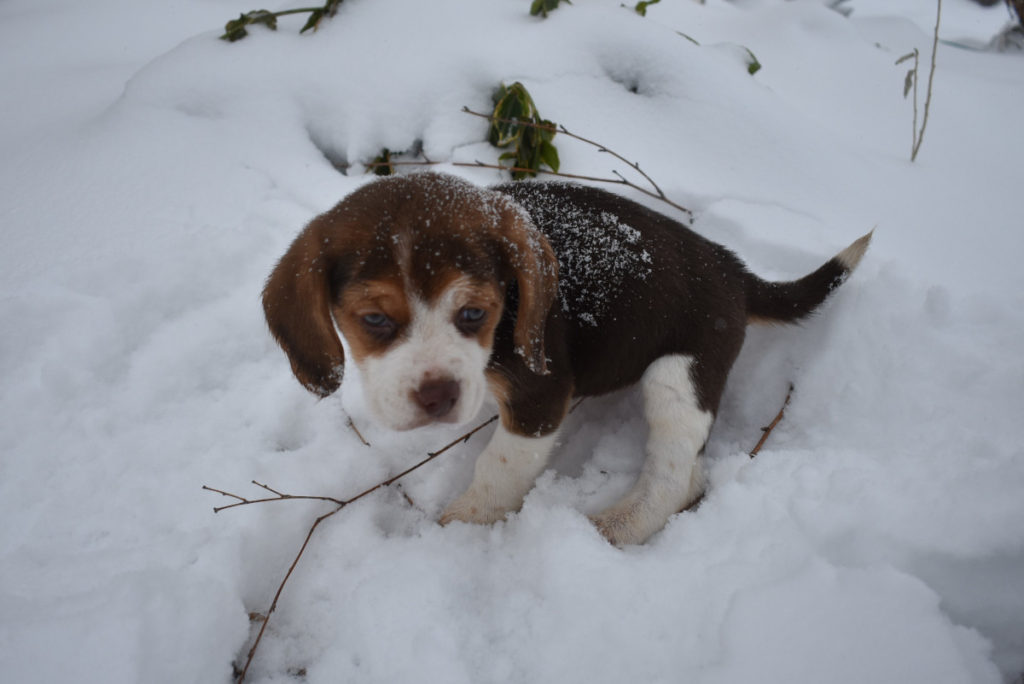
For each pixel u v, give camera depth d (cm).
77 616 46
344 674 48
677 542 52
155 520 53
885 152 84
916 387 57
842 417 58
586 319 55
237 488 55
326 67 81
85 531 52
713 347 56
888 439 55
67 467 55
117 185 73
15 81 96
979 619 47
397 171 77
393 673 47
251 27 86
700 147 77
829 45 108
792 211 73
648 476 56
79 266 65
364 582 51
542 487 57
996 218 74
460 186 50
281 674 49
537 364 50
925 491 50
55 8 121
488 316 48
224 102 80
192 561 51
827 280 61
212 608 48
